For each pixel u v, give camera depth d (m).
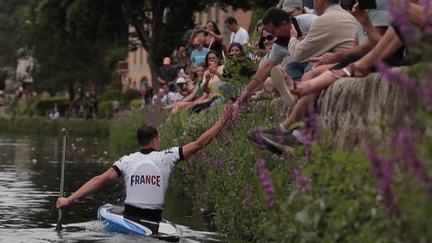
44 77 84.38
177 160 10.02
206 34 19.48
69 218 11.38
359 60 7.16
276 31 9.67
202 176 13.24
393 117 6.03
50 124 64.62
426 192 4.05
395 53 7.15
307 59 8.88
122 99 63.12
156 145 10.20
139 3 51.22
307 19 9.96
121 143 37.25
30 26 83.00
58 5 54.09
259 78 9.76
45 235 9.71
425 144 4.39
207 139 10.08
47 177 19.02
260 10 28.48
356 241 4.86
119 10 51.88
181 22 50.09
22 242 9.12
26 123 68.12
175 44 50.00
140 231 9.73
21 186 16.50
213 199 10.86
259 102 10.33
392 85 6.11
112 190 15.62
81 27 52.03
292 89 7.42
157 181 9.98
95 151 33.09
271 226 5.84
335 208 5.32
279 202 5.98
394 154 4.66
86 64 84.62
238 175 8.62
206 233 9.91
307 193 5.67
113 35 53.41
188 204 13.26
